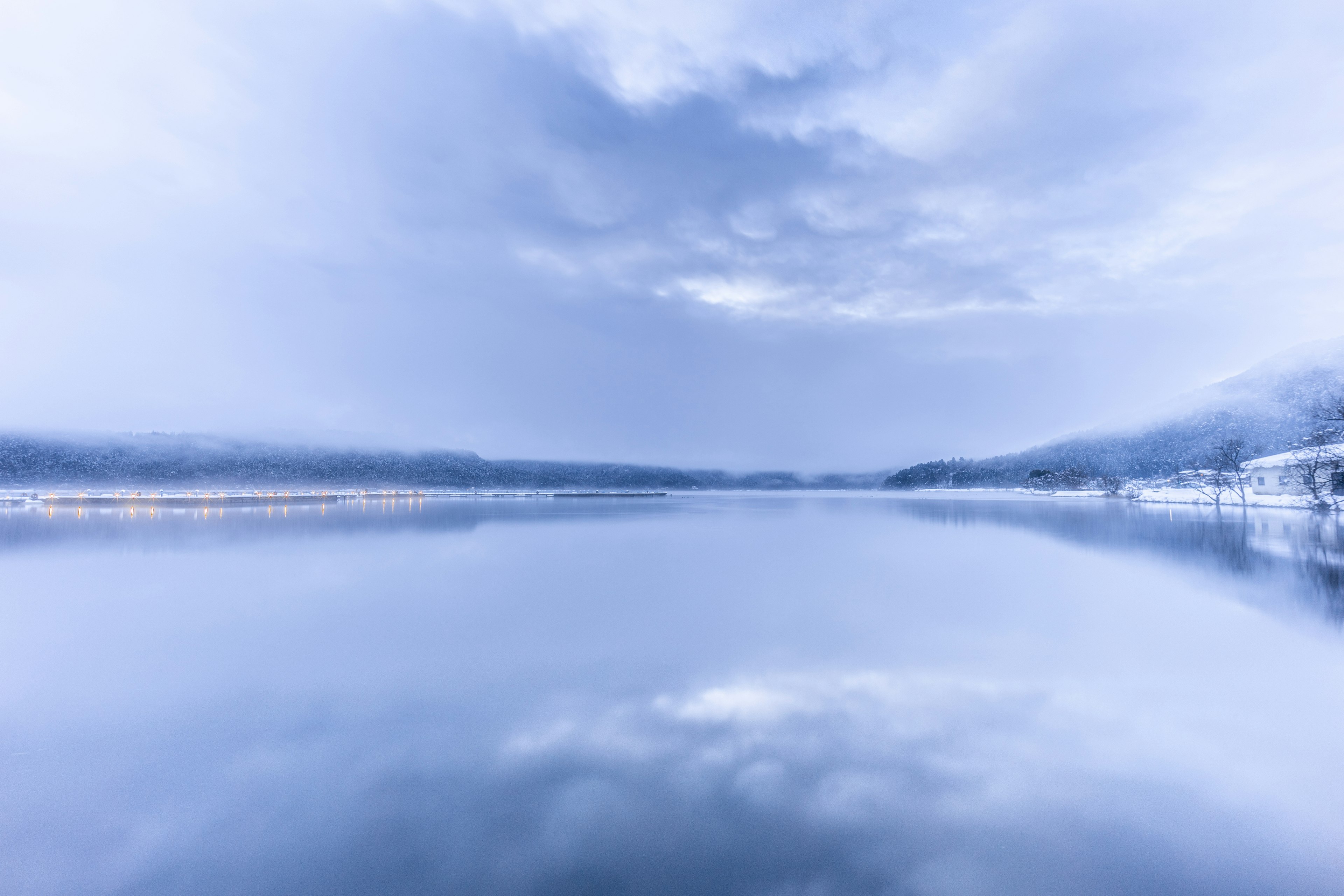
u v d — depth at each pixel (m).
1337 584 16.83
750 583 18.41
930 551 26.05
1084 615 13.67
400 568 21.81
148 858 5.43
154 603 15.80
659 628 12.97
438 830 5.78
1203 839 5.54
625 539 32.38
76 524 42.41
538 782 6.65
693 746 7.46
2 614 14.66
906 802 6.18
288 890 5.04
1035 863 5.22
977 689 9.25
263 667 10.56
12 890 5.02
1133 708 8.45
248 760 7.21
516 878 5.09
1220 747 7.27
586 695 9.20
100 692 9.45
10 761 7.21
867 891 4.88
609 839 5.60
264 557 24.59
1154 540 28.34
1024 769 6.82
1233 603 14.73
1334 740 7.44
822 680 9.72
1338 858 5.25
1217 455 67.25
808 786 6.51
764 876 5.07
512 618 13.91
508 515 56.06
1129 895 4.83
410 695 9.23
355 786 6.59
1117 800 6.20
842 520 48.03
